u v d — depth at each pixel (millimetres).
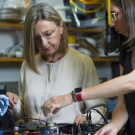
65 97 1211
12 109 1688
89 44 3096
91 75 1595
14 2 2529
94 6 2986
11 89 2906
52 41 1492
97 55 3121
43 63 1651
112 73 3721
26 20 1507
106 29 1519
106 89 1160
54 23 1487
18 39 2984
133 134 1425
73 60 1633
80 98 1187
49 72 1626
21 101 1743
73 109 1564
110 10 1299
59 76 1601
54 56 1628
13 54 2766
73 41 2932
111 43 1515
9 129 1762
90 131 1199
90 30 3074
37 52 1652
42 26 1450
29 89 1635
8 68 3033
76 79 1589
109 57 3141
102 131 1304
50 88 1590
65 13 2719
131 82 1147
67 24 2904
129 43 1278
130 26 1224
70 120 1543
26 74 1683
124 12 1235
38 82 1636
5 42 2928
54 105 1200
